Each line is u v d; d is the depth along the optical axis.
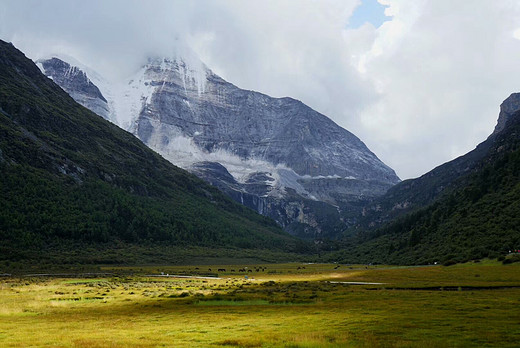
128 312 75.94
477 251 184.00
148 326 59.66
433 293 96.75
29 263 199.62
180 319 66.38
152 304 86.62
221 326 58.16
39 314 73.94
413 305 75.81
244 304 87.00
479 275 135.62
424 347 42.78
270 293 105.44
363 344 44.84
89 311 77.44
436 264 193.75
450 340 45.53
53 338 49.28
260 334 51.09
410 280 137.88
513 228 194.38
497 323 54.66
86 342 46.25
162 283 144.88
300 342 45.91
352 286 123.19
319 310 73.25
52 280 150.75
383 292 102.31
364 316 64.19
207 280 160.38
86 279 158.00
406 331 51.06
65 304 87.31
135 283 143.25
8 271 179.00
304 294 101.19
